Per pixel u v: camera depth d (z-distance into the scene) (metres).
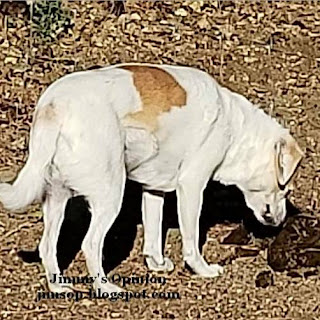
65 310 3.34
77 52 4.76
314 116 4.48
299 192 4.07
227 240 3.76
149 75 3.38
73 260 3.62
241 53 4.81
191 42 4.85
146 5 4.97
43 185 3.27
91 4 4.93
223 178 3.61
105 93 3.29
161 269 3.58
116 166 3.30
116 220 3.85
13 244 3.70
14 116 4.42
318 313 3.37
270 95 4.60
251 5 5.04
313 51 4.84
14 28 4.77
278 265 3.60
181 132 3.43
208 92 3.47
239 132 3.56
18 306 3.36
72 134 3.23
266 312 3.37
